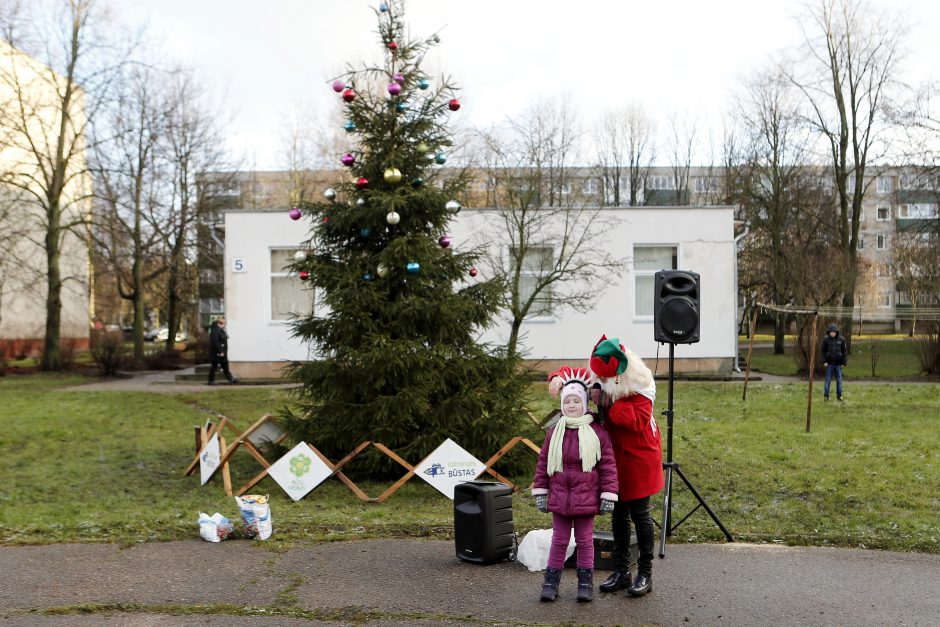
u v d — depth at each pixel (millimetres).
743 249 41219
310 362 10445
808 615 5211
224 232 23688
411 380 9969
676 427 13812
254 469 10945
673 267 22422
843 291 28953
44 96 30000
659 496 8961
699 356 22391
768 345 45781
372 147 10609
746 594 5617
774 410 15922
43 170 28219
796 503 8578
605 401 5555
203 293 40406
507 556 6426
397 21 10547
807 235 39812
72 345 29719
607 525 7914
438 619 5113
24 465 10992
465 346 10531
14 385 22359
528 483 9820
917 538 7078
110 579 5879
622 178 52562
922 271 30328
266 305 22547
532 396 11586
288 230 22484
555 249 22109
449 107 10625
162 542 6914
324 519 7879
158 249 34375
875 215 62844
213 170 36125
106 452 12055
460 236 22047
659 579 5961
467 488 6430
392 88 10094
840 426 13922
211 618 5109
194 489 9625
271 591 5637
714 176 51438
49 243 28141
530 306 21594
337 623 5043
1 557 6414
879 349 29766
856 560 6465
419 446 9773
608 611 5277
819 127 34312
